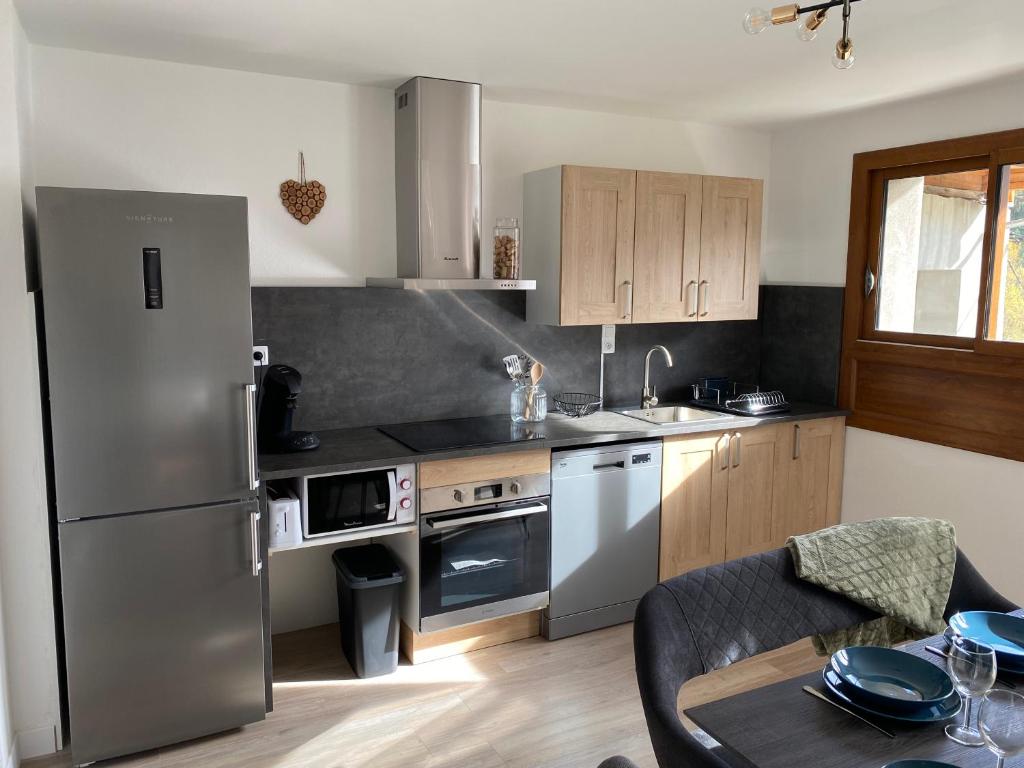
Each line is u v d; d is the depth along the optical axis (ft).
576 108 13.44
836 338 14.60
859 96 12.51
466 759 9.00
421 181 11.40
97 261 8.23
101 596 8.67
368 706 10.12
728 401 14.08
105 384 8.41
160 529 8.84
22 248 8.30
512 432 11.89
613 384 14.48
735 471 13.25
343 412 12.07
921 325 13.29
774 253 15.96
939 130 12.67
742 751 5.11
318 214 11.65
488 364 13.14
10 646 8.75
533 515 11.47
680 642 6.45
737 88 11.99
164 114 10.55
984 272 12.12
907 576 7.64
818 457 14.23
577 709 10.04
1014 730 4.65
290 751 9.16
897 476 13.69
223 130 10.93
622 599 12.46
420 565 10.70
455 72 11.03
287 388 10.40
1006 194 11.86
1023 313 11.75
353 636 10.81
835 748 5.14
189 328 8.71
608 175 12.50
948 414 12.82
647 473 12.37
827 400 14.88
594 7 8.41
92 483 8.48
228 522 9.17
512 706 10.11
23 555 8.67
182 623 9.09
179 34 9.34
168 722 9.16
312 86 11.41
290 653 11.52
